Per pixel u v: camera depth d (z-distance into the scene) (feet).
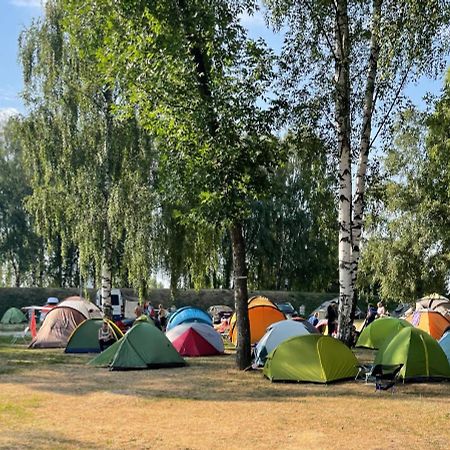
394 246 105.09
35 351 71.61
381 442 29.09
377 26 54.60
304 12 58.85
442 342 54.29
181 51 49.93
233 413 35.68
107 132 87.97
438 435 30.50
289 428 31.94
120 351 54.85
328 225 67.21
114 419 34.14
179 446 28.32
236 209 49.57
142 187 85.46
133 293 138.62
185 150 50.31
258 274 159.22
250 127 49.83
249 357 53.98
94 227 86.02
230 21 50.72
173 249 88.48
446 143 90.12
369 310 86.58
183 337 65.26
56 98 90.12
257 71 50.93
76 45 77.51
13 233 176.96
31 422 33.35
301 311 137.80
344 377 47.26
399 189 104.68
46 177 88.89
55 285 172.45
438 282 103.24
